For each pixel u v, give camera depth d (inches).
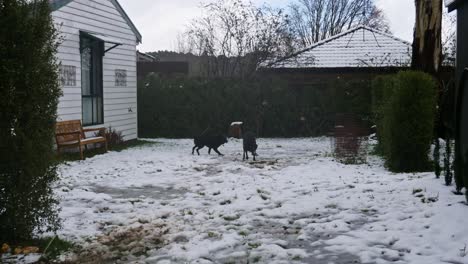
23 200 212.2
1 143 204.1
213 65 965.8
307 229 237.8
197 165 485.4
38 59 212.2
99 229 255.3
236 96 817.5
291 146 687.7
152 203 316.8
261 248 210.1
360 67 856.3
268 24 908.6
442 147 483.8
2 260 201.8
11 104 203.9
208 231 243.1
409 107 402.6
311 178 383.6
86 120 621.9
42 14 214.8
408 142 403.2
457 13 277.7
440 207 246.8
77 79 580.4
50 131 221.3
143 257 207.6
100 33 639.8
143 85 839.1
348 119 702.5
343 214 260.1
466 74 253.6
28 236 223.1
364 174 394.0
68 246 221.8
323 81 853.2
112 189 366.0
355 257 195.0
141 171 448.8
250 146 522.3
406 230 223.9
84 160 522.0
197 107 828.0
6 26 204.1
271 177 399.9
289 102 819.4
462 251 189.3
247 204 299.0
